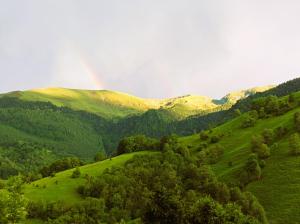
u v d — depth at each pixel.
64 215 121.88
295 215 102.31
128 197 139.50
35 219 125.44
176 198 89.94
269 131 155.25
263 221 99.25
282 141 148.25
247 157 151.00
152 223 89.69
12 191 56.41
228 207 87.88
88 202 128.25
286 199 110.94
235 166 146.62
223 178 138.62
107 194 140.88
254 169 129.62
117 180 150.00
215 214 83.62
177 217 86.88
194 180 134.50
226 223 82.12
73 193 149.75
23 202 55.38
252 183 126.56
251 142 154.75
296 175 120.75
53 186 156.88
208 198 88.62
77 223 117.19
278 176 124.19
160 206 89.50
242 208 101.44
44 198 143.00
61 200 137.88
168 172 144.25
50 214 126.94
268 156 138.88
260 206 102.00
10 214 53.31
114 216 123.00
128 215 125.19
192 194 105.88
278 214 105.62
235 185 126.62
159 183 139.12
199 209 85.44
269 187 120.31
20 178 58.31
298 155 132.00
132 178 150.12
